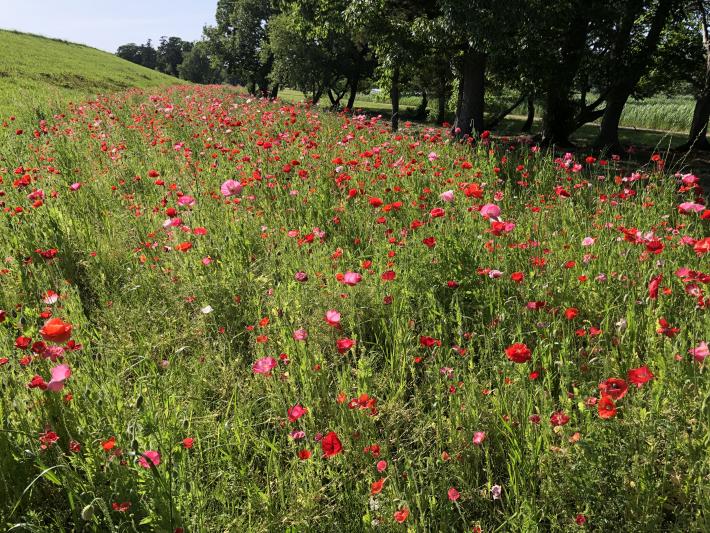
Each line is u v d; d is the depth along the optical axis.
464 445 2.58
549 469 2.31
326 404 2.91
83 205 5.67
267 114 11.16
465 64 16.44
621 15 14.62
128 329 3.54
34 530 2.00
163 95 19.95
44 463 2.34
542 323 3.15
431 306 3.53
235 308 3.78
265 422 2.79
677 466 2.30
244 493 2.43
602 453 2.15
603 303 3.49
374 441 2.65
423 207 5.20
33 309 3.55
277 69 38.94
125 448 2.23
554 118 17.80
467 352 3.11
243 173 6.38
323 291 3.68
